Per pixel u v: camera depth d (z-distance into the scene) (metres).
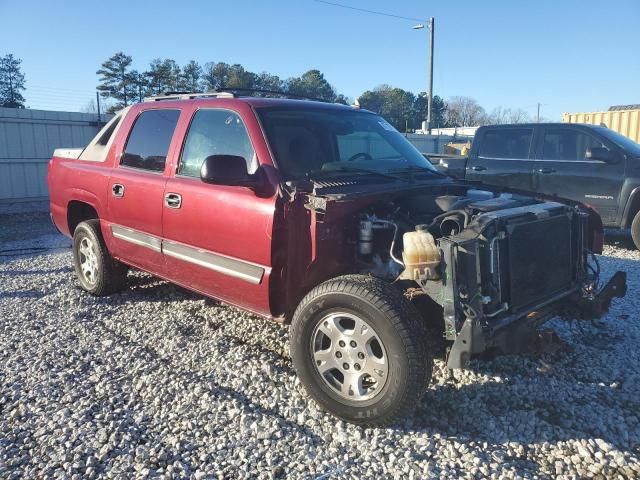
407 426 3.27
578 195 8.50
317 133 4.29
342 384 3.35
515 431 3.25
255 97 4.52
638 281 6.29
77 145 16.08
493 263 3.25
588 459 2.97
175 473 2.89
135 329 4.89
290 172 3.84
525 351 3.36
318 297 3.31
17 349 4.46
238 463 2.97
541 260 3.57
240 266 3.90
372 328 3.13
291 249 3.57
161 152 4.77
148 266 4.96
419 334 3.06
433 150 26.03
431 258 3.13
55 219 6.42
